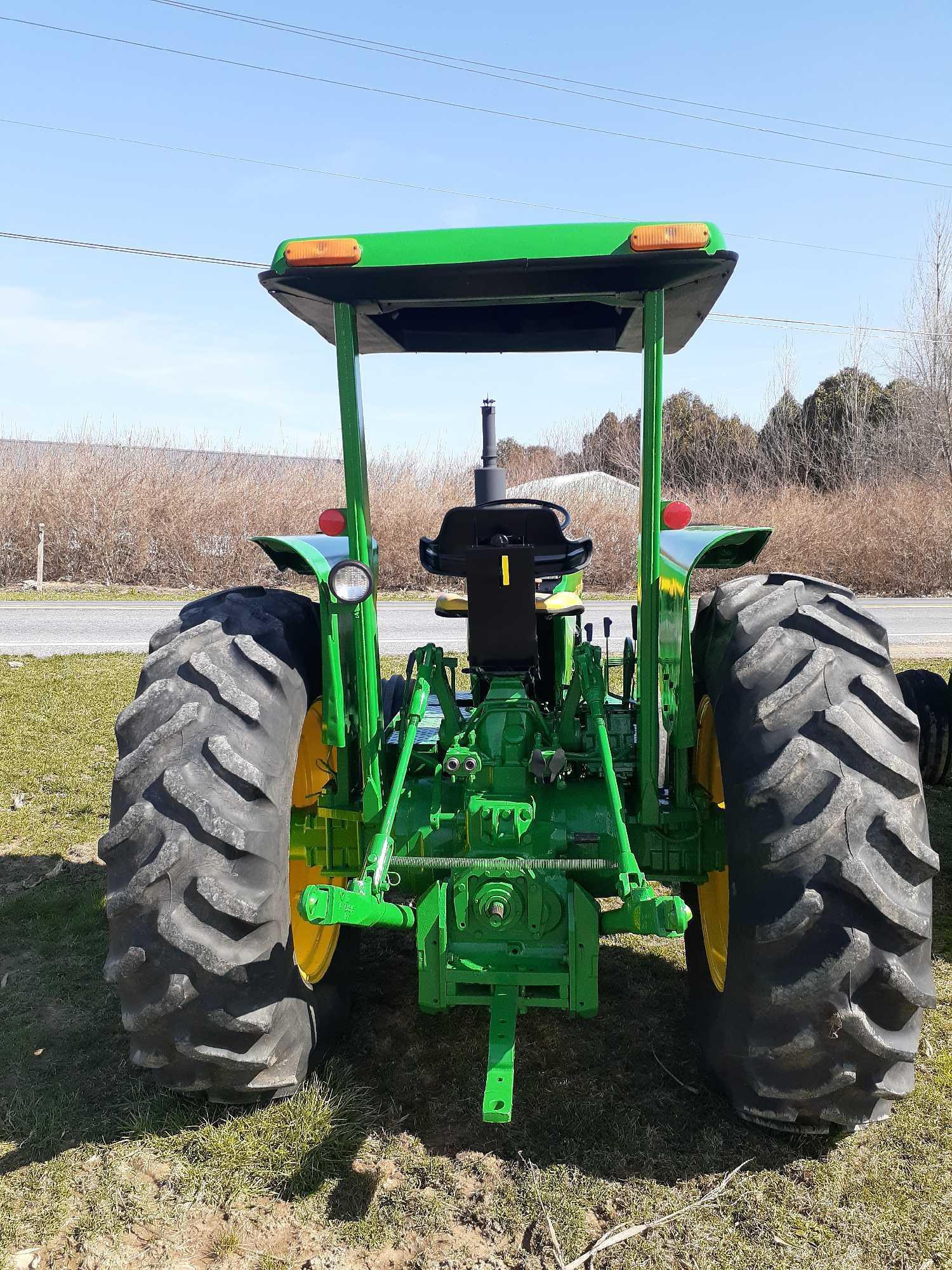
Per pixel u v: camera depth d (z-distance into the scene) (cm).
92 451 1708
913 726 211
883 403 2620
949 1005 302
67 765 567
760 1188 220
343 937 294
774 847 203
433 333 347
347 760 267
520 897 238
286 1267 201
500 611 283
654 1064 273
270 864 224
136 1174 228
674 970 333
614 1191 220
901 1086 214
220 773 220
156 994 217
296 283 234
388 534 1628
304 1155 231
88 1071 271
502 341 357
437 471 1814
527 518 317
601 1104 252
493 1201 218
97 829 468
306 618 271
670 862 266
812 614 228
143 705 229
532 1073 269
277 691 237
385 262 222
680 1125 244
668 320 283
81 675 807
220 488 1702
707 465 2397
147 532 1645
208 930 215
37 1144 238
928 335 2272
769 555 1730
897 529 1752
